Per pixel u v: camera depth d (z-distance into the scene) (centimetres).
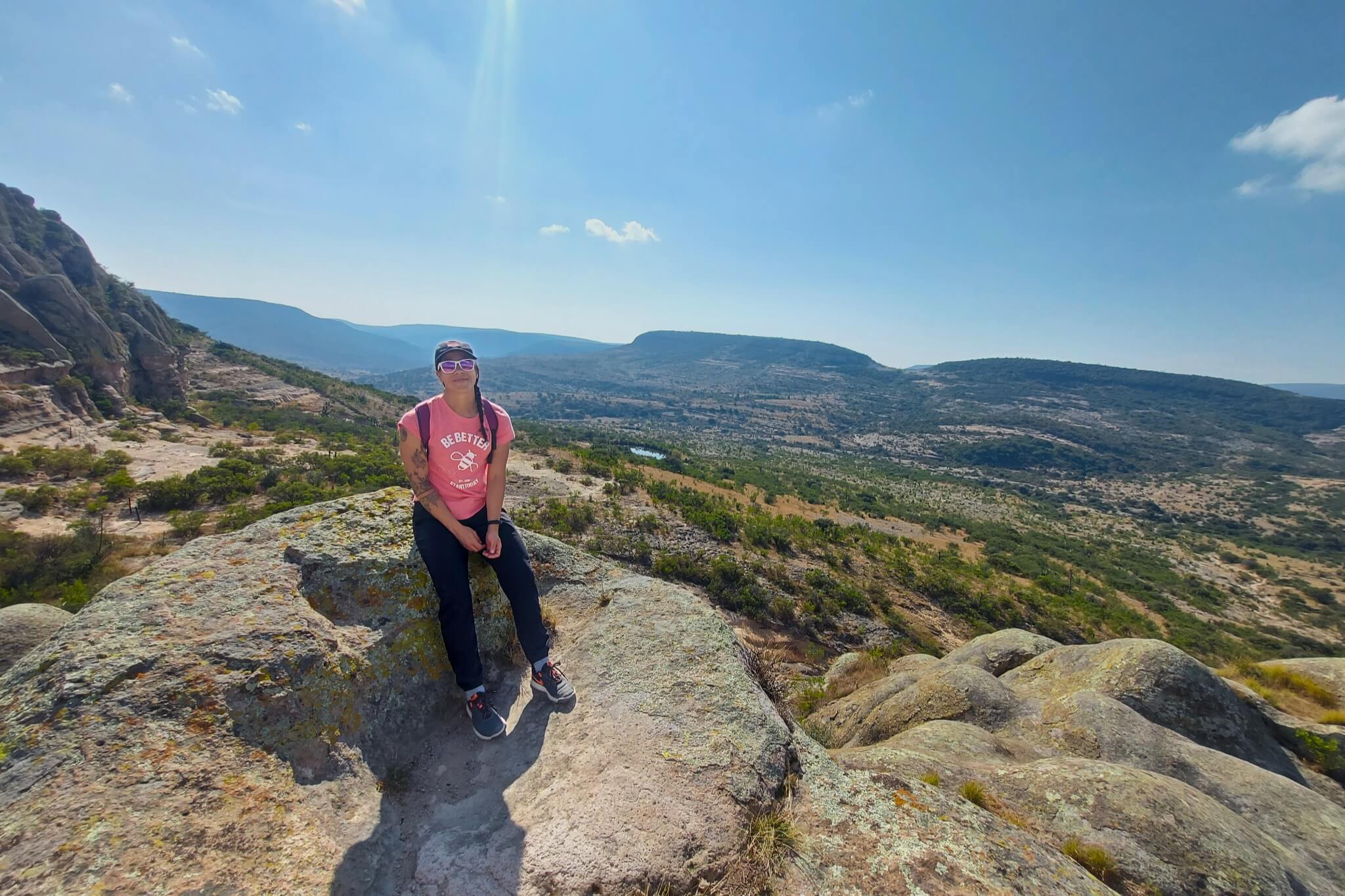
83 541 3228
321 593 344
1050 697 866
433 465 341
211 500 4381
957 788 509
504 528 370
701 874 245
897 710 843
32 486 4116
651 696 338
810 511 8256
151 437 6381
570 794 272
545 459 7431
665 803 268
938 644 3712
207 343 11700
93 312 7131
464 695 350
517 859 237
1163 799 456
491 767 303
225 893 194
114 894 179
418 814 275
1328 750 775
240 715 255
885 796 306
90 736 221
